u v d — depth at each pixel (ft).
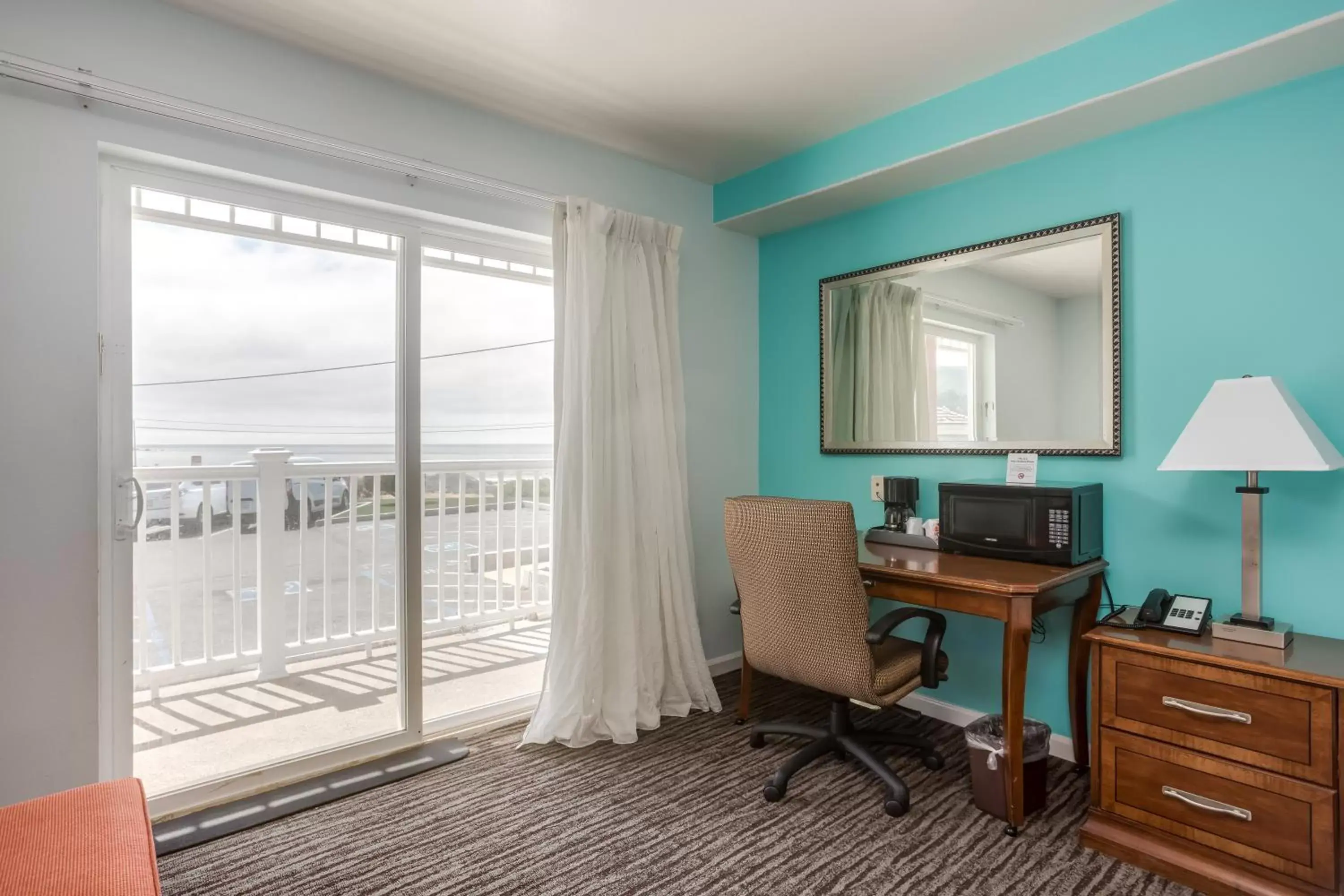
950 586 6.73
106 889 3.18
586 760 7.91
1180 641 5.92
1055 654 8.09
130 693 6.46
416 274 8.38
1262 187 6.62
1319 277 6.31
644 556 9.29
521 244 9.52
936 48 7.19
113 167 6.38
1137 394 7.47
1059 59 7.14
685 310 10.75
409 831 6.37
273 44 6.96
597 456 8.86
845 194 9.62
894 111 8.61
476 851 6.05
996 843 6.17
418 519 8.33
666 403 9.77
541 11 6.55
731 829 6.41
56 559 5.89
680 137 9.36
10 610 5.69
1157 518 7.34
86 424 6.02
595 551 8.67
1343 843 4.90
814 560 6.63
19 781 5.72
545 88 8.02
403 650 8.17
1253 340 6.69
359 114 7.54
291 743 7.77
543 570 12.73
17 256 5.69
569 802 6.91
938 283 9.27
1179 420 7.18
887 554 8.17
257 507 8.33
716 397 11.18
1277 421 5.67
